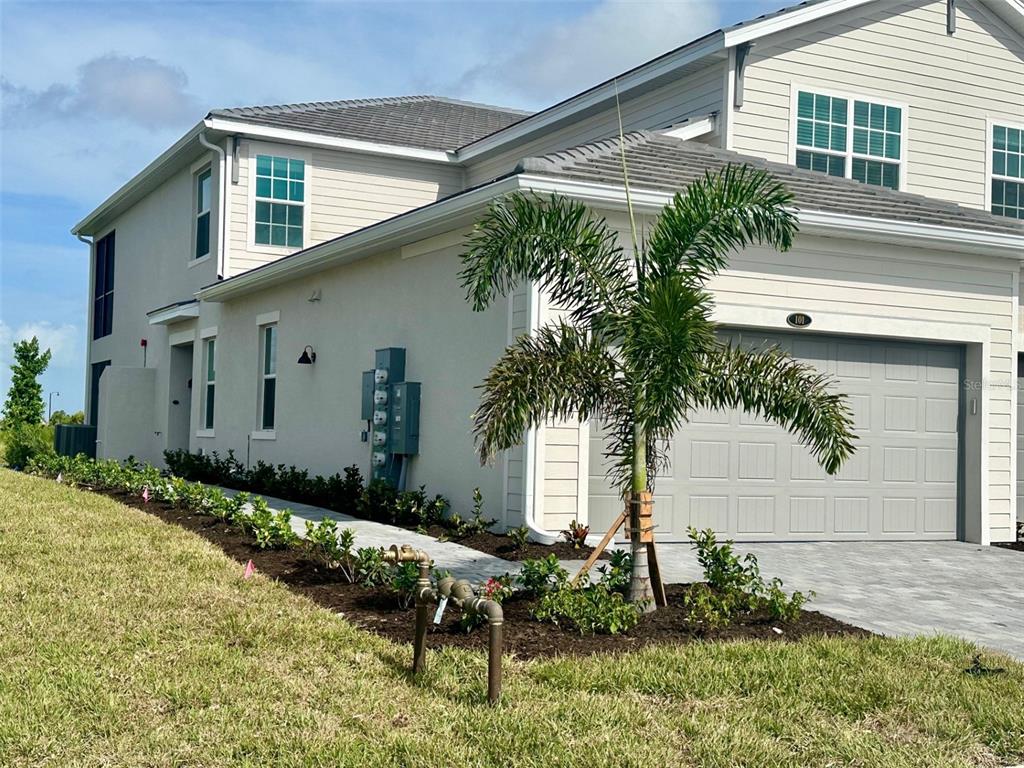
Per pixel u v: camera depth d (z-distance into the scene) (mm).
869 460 12523
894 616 8125
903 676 6148
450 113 23953
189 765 4676
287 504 14398
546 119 17609
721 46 13945
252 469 18047
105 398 22656
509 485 10945
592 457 10992
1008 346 13117
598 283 7816
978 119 16312
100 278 28250
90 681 5641
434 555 9891
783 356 7895
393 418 13156
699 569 9633
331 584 8281
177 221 21531
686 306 7133
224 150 18828
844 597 8812
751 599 7656
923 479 12828
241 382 18672
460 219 11609
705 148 13266
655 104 15750
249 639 6547
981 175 16297
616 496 11062
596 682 5832
